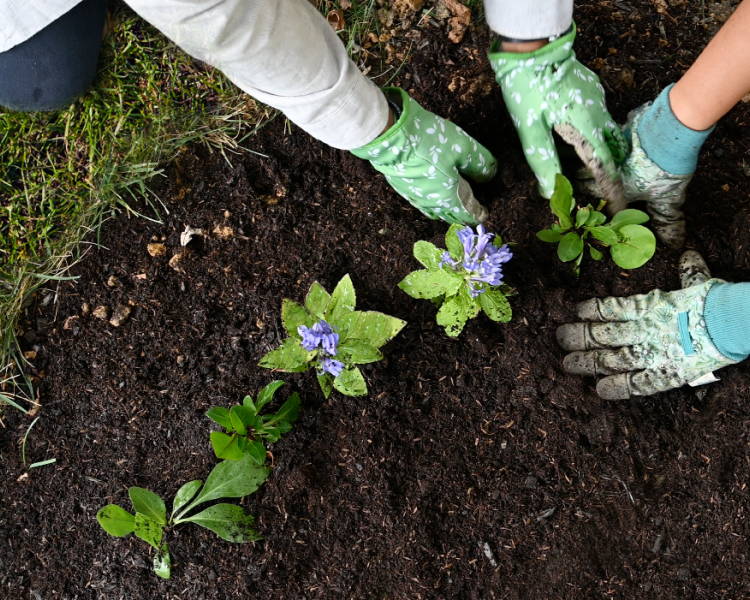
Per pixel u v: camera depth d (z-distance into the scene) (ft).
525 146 3.94
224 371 4.20
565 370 4.07
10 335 4.30
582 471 4.01
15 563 4.15
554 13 3.60
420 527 4.00
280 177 4.38
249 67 3.24
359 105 3.52
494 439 4.07
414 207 4.31
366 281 4.25
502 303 3.98
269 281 4.28
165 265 4.33
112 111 4.54
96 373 4.26
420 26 4.50
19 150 4.58
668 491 3.98
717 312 3.73
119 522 3.93
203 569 4.04
